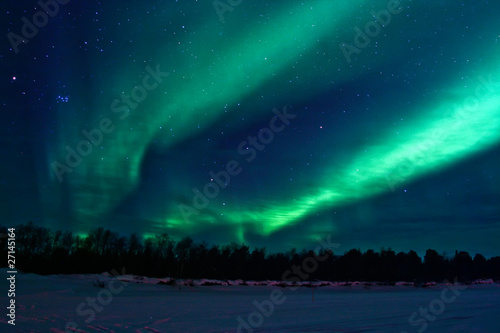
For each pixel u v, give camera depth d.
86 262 48.12
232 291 41.16
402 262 76.12
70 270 44.62
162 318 14.20
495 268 81.62
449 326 13.62
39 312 14.55
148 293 31.41
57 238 49.44
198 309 18.66
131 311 16.36
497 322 14.85
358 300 30.27
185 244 58.59
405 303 26.44
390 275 70.38
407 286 62.34
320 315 17.03
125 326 11.86
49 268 43.72
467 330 12.66
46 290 26.70
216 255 60.97
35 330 10.42
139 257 53.72
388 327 13.28
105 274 43.88
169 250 57.44
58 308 16.34
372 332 12.04
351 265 71.19
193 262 58.03
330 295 39.25
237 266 61.19
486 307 22.72
